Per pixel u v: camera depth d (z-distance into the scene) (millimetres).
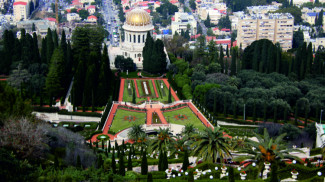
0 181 189750
